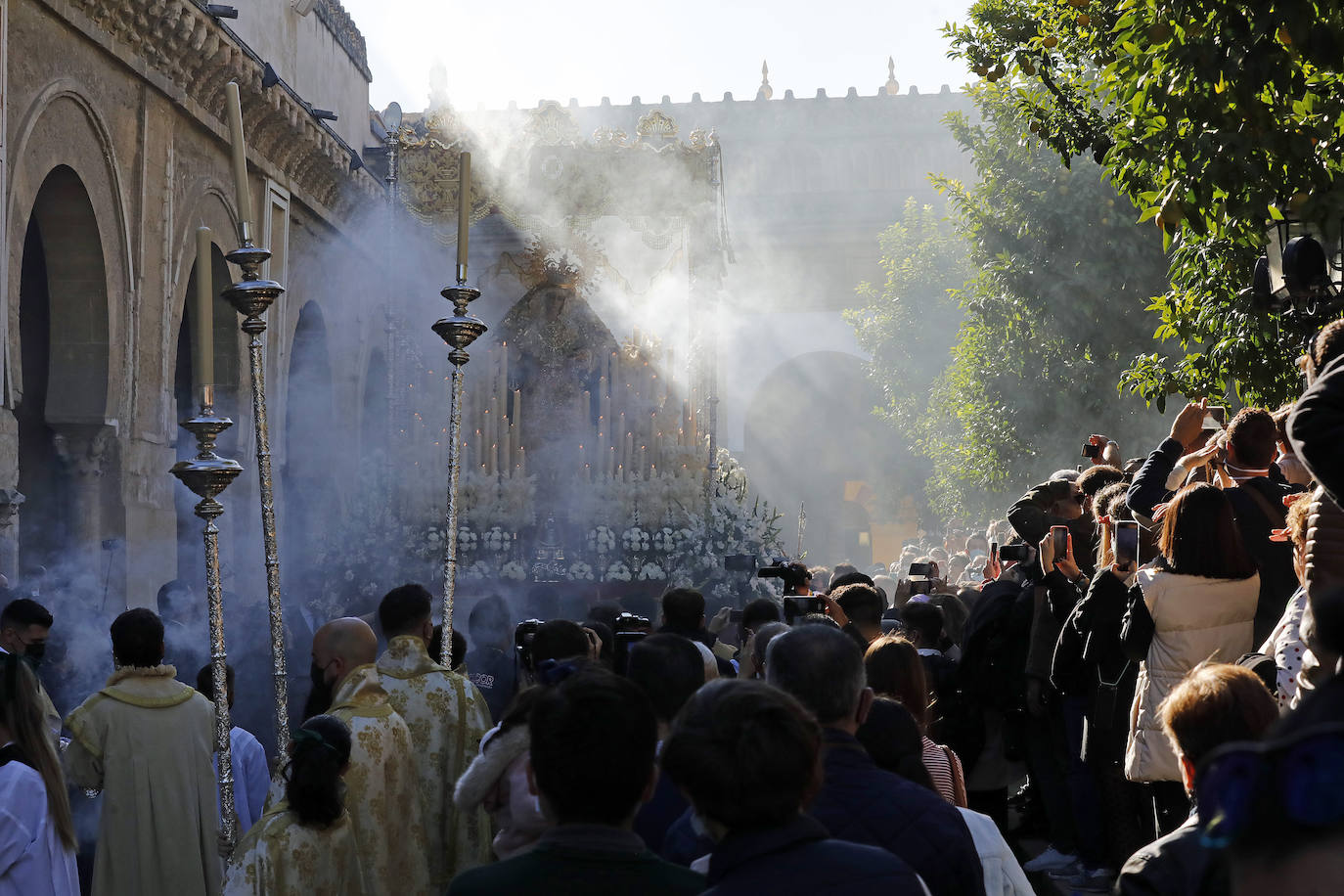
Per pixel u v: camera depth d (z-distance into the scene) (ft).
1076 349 65.67
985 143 67.97
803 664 11.29
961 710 24.85
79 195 43.06
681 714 8.95
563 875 8.74
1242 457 18.52
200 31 48.47
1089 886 21.74
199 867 18.81
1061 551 23.20
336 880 14.74
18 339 37.99
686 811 12.89
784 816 8.51
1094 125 34.65
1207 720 9.98
